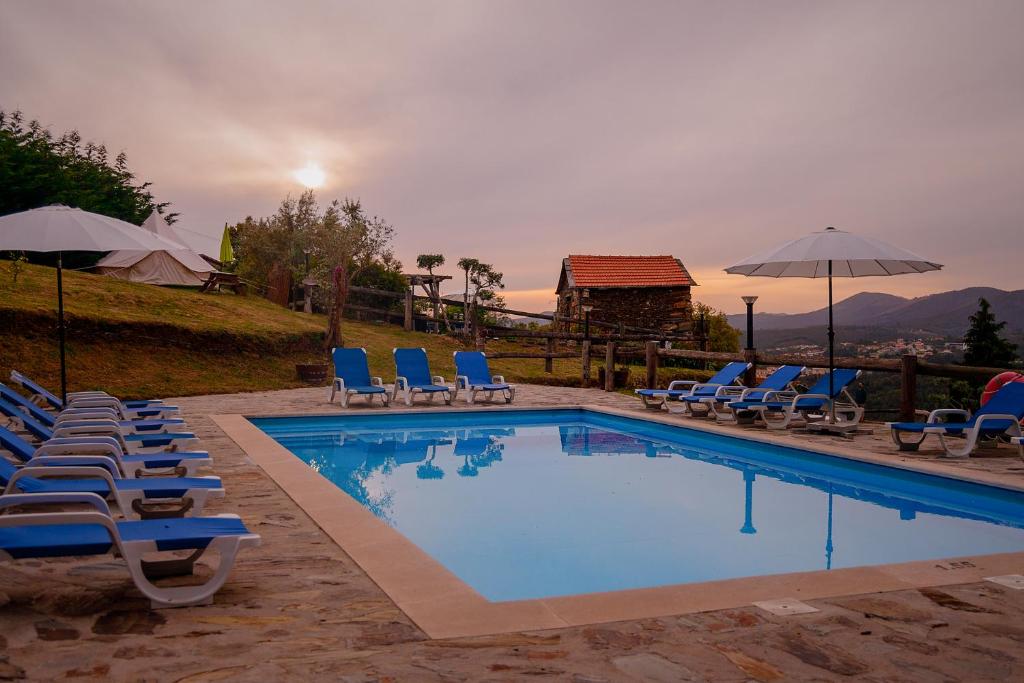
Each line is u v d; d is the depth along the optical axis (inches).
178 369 597.3
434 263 914.1
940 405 829.2
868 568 162.2
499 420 516.4
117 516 199.2
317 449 397.7
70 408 315.3
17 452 200.1
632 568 193.6
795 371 429.7
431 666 108.3
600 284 1056.2
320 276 928.3
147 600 137.5
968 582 152.4
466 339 886.4
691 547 213.3
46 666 107.0
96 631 122.0
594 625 126.8
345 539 181.3
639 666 109.1
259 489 243.1
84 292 642.2
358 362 543.2
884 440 362.6
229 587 146.8
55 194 773.3
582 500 276.4
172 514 177.6
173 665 107.8
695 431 426.9
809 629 125.2
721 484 307.3
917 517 250.5
